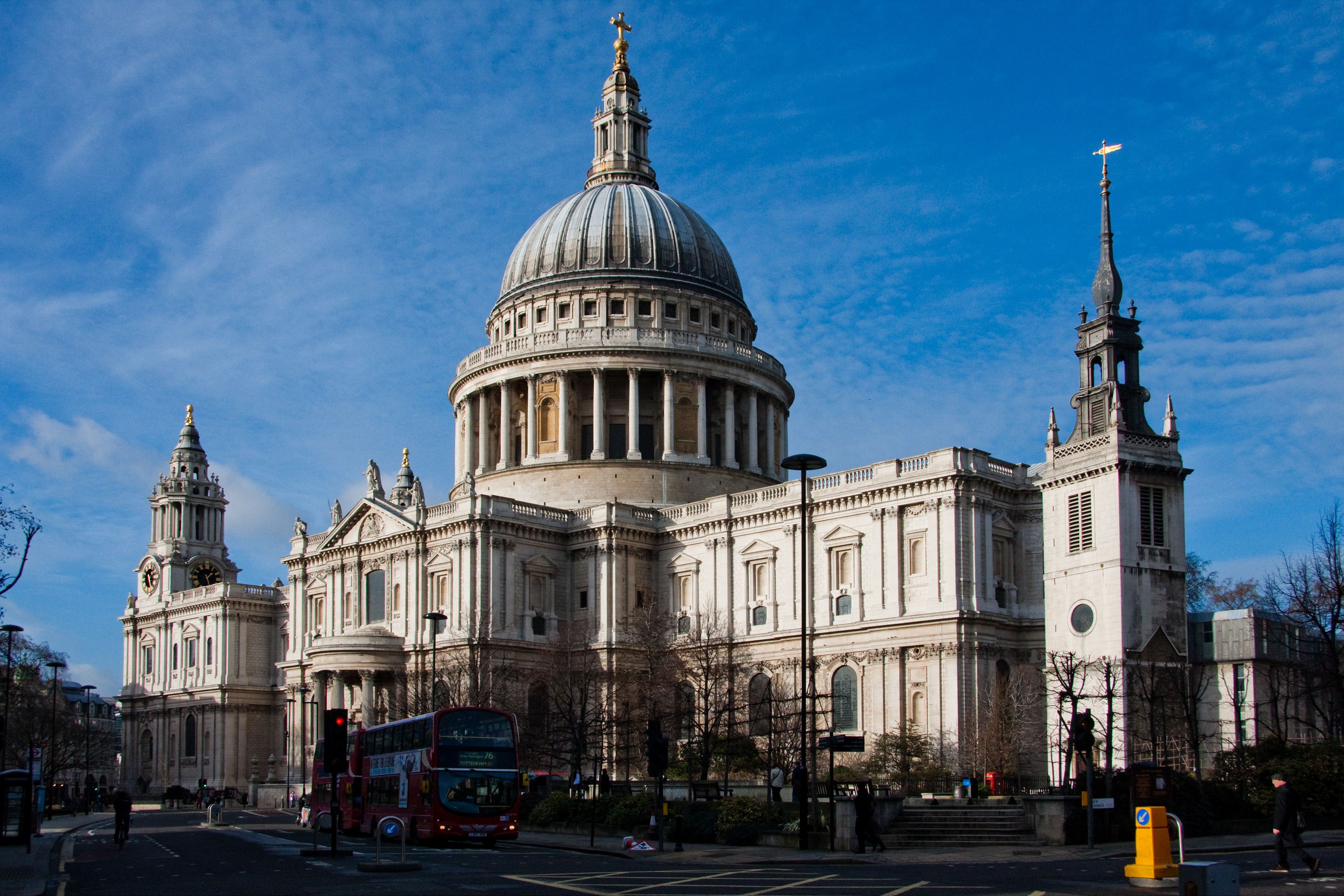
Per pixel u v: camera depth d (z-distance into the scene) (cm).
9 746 17350
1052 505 9356
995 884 4412
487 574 12156
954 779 9212
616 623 12331
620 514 12569
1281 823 4494
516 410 14500
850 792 7919
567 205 15450
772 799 7581
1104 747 8544
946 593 10306
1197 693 8856
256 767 15762
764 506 11812
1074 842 6519
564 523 12875
